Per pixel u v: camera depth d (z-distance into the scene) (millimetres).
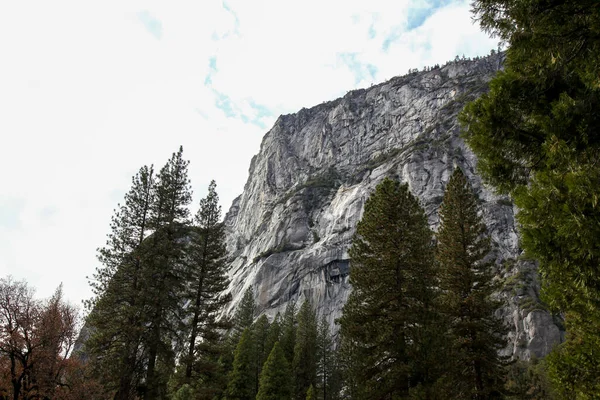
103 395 23703
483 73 141000
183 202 29453
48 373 22000
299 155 171250
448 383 15469
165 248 26047
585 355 7039
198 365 25984
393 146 138250
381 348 17406
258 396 36125
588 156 5500
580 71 5961
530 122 6820
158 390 23891
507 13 6316
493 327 21328
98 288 24484
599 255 4926
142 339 23625
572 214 4949
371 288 19016
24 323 21453
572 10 5688
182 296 28016
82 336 25766
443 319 17938
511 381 27547
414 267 18844
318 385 53594
